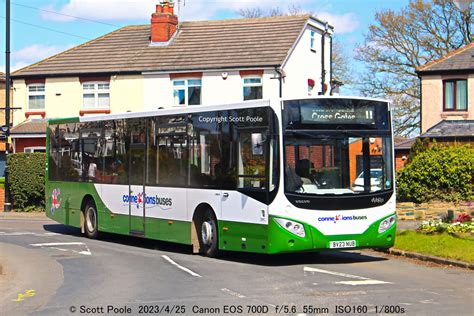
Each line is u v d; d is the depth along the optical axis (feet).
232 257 51.39
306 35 125.08
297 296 34.35
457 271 43.24
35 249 58.54
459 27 157.28
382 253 52.54
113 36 133.49
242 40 122.42
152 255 53.57
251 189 45.93
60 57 129.80
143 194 57.98
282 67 114.01
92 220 66.74
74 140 69.26
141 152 58.39
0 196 105.29
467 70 126.93
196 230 52.08
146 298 34.81
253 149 45.44
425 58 161.07
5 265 49.19
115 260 50.78
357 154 45.93
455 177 76.13
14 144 124.98
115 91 122.62
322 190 44.78
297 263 47.78
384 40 164.14
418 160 79.61
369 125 46.42
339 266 45.91
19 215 95.30
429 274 41.96
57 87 125.90
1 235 70.74
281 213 43.98
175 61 120.57
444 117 128.98
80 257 52.90
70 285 39.93
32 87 127.75
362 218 45.68
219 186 49.01
